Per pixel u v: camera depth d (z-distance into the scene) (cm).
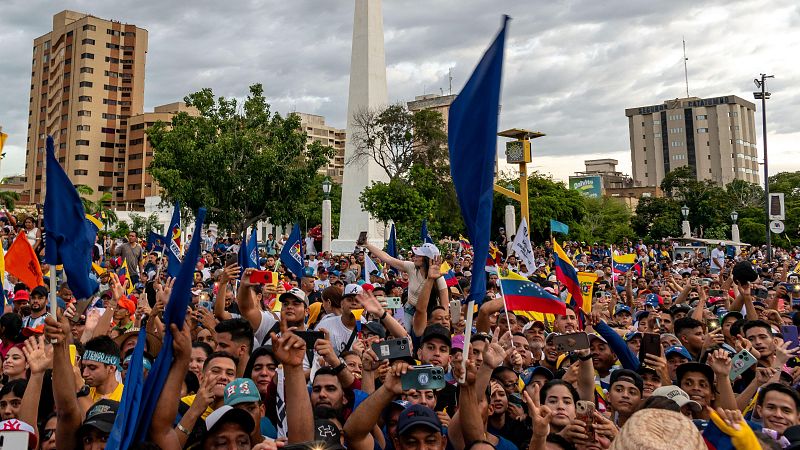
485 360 523
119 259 1647
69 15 10800
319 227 4019
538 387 620
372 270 1529
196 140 3697
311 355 641
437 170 4231
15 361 619
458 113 454
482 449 441
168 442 418
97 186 10225
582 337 624
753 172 17562
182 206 3603
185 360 425
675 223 8131
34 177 10800
